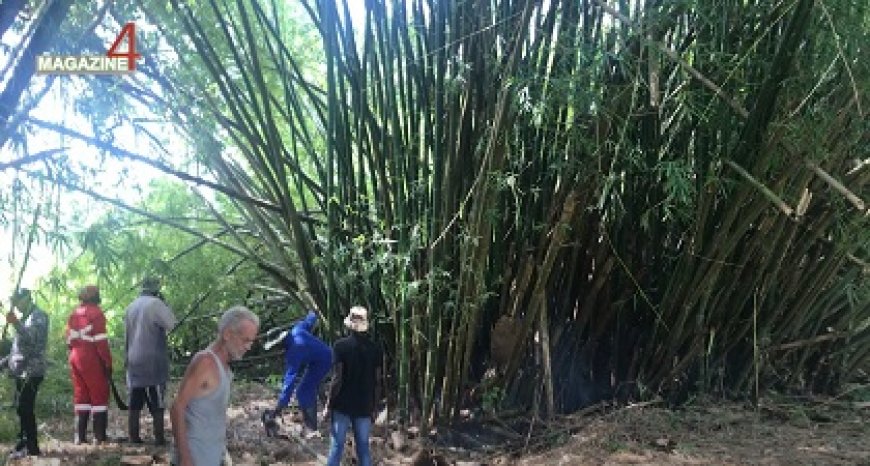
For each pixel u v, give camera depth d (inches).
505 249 257.3
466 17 234.1
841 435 246.7
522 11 225.6
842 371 301.6
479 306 243.4
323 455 234.4
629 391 275.4
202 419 132.2
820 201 253.1
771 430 248.4
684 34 231.1
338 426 198.7
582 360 279.7
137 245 309.6
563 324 272.5
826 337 285.7
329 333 268.8
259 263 294.7
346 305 272.1
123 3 228.5
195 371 132.0
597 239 263.1
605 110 219.8
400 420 253.8
